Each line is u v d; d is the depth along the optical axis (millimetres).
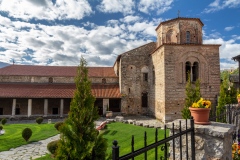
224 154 3799
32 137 15398
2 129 18406
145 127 17250
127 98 27328
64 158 5449
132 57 27875
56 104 27922
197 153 4066
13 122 23609
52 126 19844
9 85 27203
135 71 27797
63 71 30719
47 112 26500
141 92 27750
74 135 5559
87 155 5320
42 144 13672
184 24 22234
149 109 27188
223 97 15508
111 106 30031
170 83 20266
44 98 25453
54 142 10562
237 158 4879
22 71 29219
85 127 5621
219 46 20906
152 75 25938
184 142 4270
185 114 12969
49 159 10211
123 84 27453
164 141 3004
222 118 8375
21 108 27109
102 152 5641
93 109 5879
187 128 4102
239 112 7855
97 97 26141
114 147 2186
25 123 22797
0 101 26672
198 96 13094
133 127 17359
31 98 25078
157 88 23203
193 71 21281
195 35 22328
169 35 22969
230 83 25516
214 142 3869
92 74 30484
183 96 20266
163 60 20641
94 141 5492
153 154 8969
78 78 5953
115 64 31891
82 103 5746
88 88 5902
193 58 20734
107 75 30484
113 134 15062
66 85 28812
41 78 28766
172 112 20047
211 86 20547
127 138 13469
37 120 21953
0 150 12266
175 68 20438
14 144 13586
